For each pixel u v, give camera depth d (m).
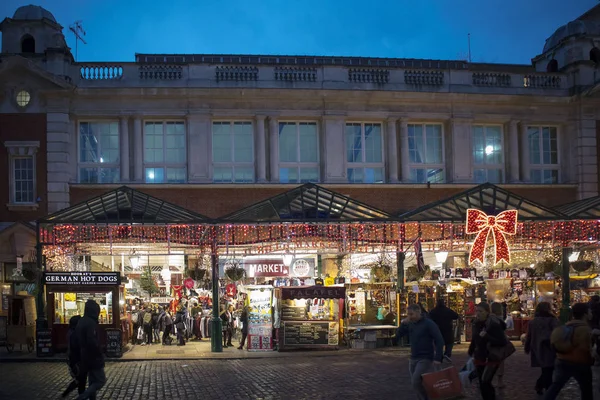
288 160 28.39
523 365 16.53
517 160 29.64
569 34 31.95
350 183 27.92
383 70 28.78
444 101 28.92
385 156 28.91
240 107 27.80
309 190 23.53
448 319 17.33
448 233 24.45
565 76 30.44
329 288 21.30
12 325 21.56
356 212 23.61
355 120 28.84
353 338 21.97
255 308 21.95
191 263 28.16
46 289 21.14
